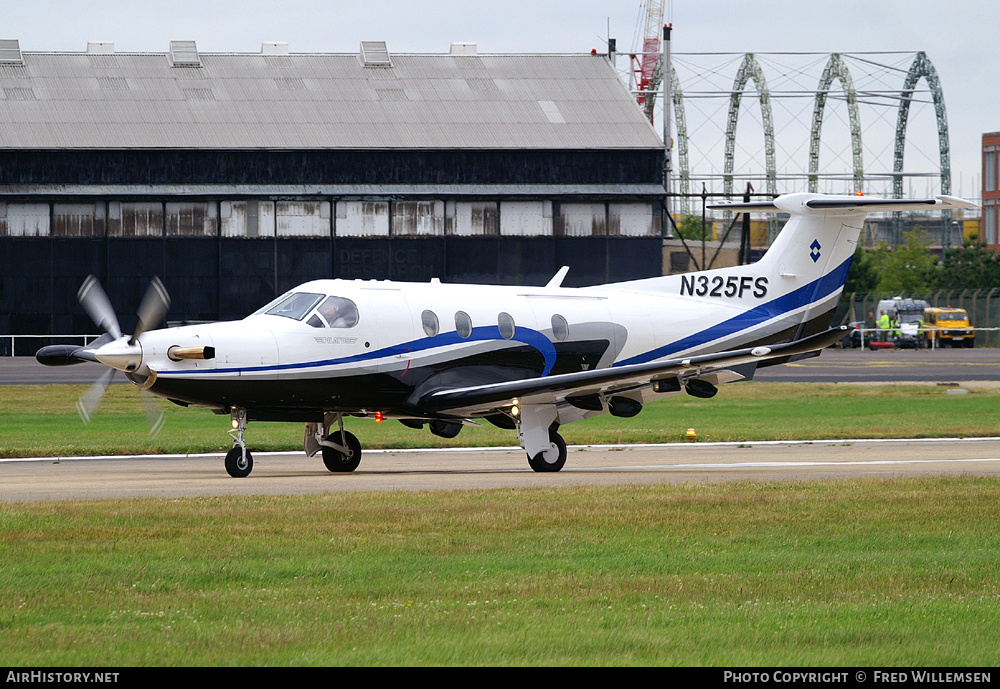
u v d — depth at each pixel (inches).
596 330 3206.2
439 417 3011.8
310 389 2787.9
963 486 2356.1
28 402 5147.6
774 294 3469.5
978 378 6825.8
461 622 1262.3
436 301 2999.5
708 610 1323.8
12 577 1471.5
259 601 1359.5
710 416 4867.1
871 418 4672.7
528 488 2354.8
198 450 3479.3
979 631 1229.1
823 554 1662.2
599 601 1366.9
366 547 1678.2
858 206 3412.9
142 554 1620.3
